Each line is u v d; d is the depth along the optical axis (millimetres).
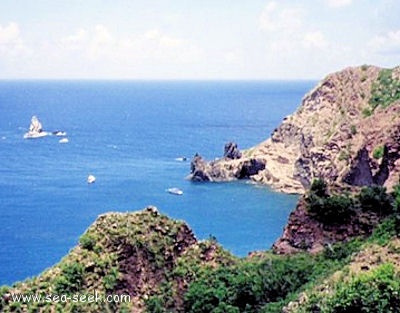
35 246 111562
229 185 166375
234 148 184625
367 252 40094
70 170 189625
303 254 52562
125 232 48750
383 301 32531
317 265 47719
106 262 46688
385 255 38906
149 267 48125
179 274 48656
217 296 45219
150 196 155750
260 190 160875
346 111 167875
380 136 121500
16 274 96875
